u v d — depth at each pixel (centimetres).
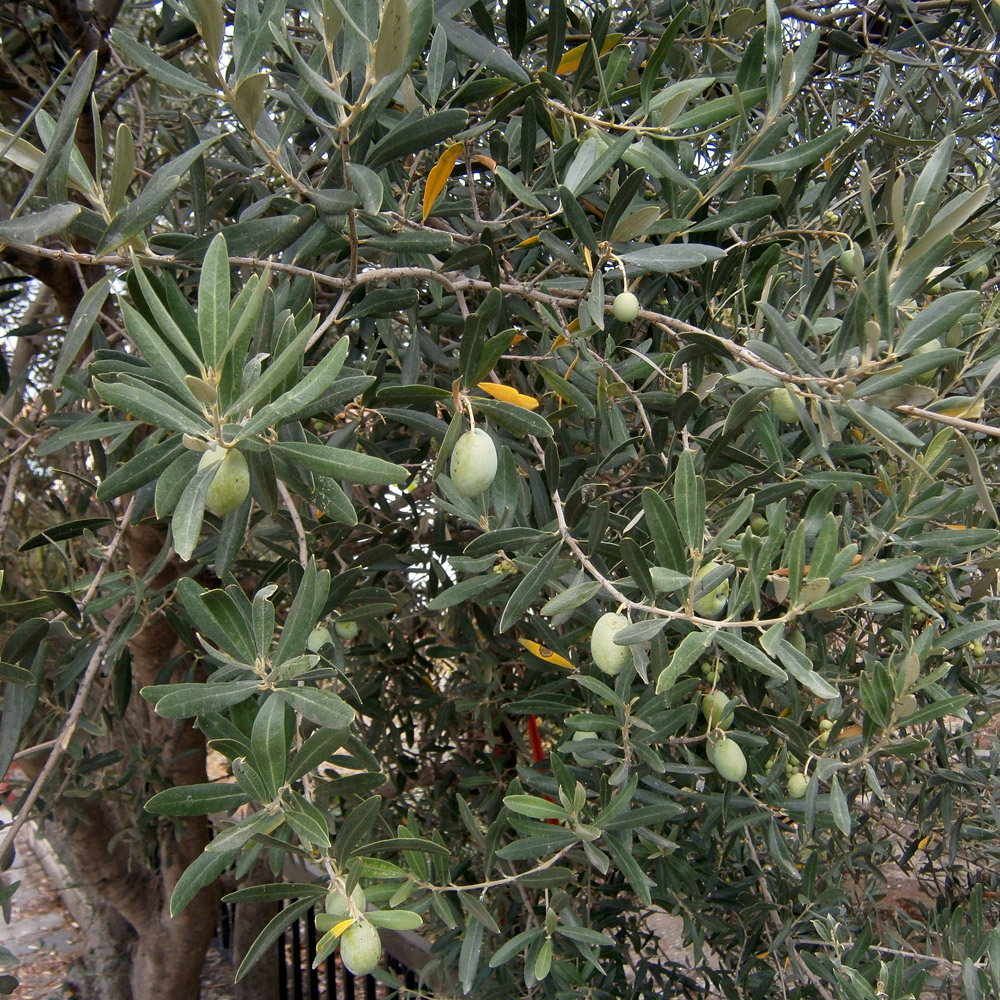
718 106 58
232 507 41
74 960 181
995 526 73
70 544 94
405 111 63
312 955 165
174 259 49
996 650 80
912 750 56
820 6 91
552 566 52
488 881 61
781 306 62
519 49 61
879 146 87
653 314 53
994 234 78
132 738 134
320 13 46
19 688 59
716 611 55
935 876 105
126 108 121
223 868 42
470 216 71
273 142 56
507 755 113
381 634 73
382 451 66
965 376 58
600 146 56
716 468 61
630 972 119
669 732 58
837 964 66
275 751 43
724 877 91
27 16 97
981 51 79
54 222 41
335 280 52
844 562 49
